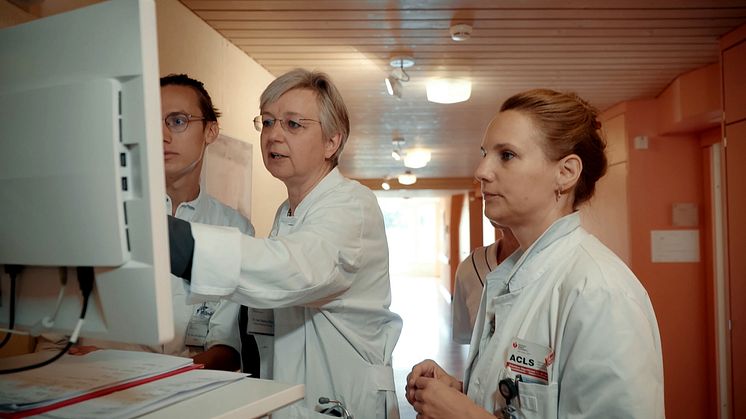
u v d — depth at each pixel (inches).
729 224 113.5
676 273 167.2
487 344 46.9
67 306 26.4
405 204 812.6
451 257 539.5
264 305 40.4
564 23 106.2
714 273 161.9
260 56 125.4
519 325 43.3
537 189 43.4
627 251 169.9
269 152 56.8
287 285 39.9
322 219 49.9
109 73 23.7
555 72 140.9
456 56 126.3
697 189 167.9
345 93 159.9
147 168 22.9
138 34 22.9
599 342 35.9
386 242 60.1
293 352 56.1
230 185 110.8
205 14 99.2
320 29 108.7
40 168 25.2
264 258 38.1
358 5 96.9
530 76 143.9
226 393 31.4
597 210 195.8
